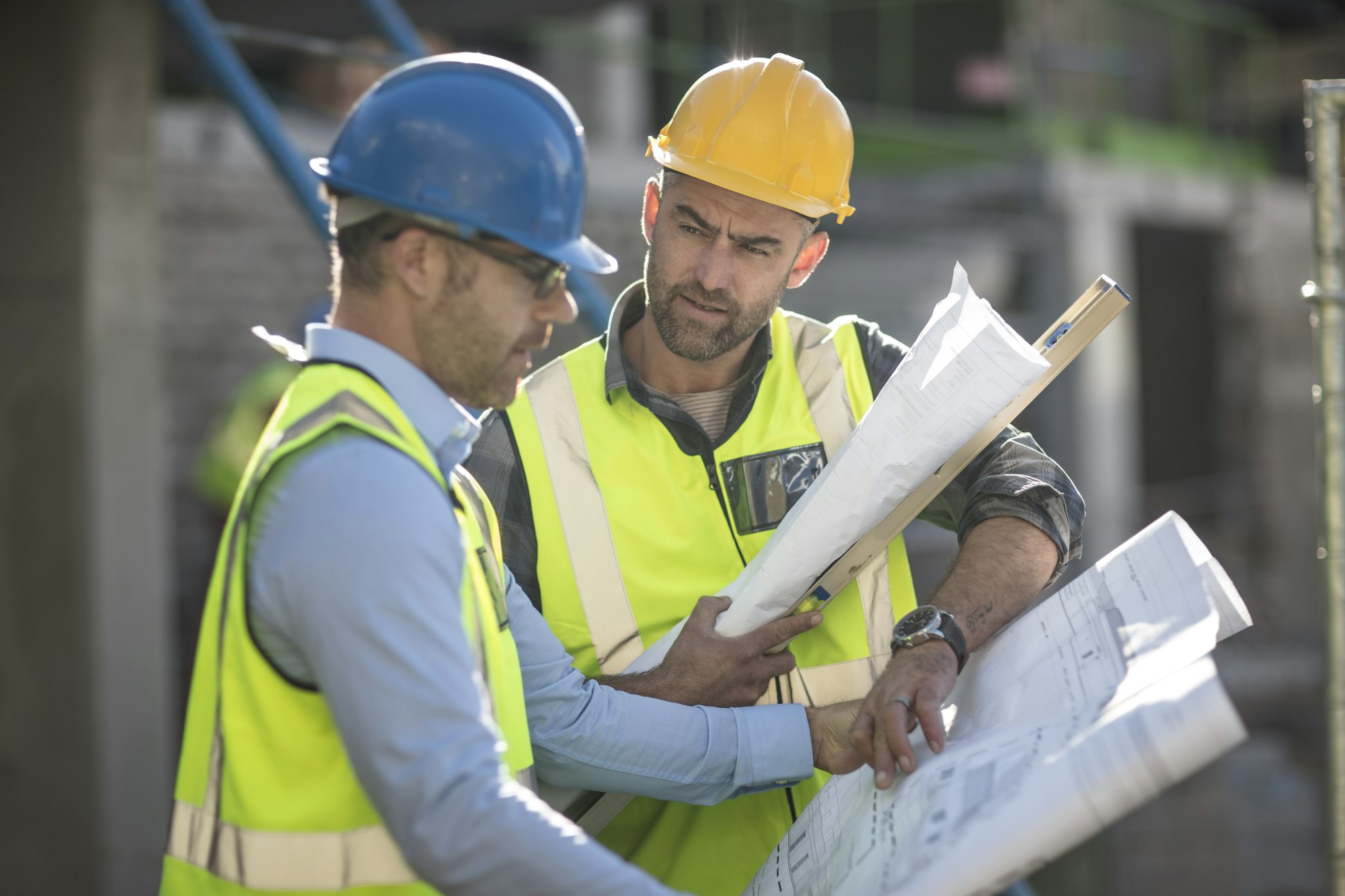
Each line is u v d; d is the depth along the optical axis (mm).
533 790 2184
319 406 1846
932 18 15312
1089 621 2250
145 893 6207
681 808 2781
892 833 2068
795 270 2939
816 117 2713
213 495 8523
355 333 1957
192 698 1966
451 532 1806
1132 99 15047
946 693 2318
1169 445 17672
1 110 6406
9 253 6426
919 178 12648
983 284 13625
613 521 2777
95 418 6125
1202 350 17484
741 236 2654
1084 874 11812
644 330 2896
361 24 7852
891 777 2225
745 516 2828
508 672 2164
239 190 10156
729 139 2646
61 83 6160
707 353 2727
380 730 1690
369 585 1706
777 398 2910
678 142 2701
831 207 2719
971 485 2785
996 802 1864
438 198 1910
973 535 2666
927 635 2387
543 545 2758
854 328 3045
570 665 2498
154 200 6320
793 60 2777
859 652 2791
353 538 1719
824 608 2795
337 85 10312
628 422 2840
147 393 6301
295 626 1741
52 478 6293
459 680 1741
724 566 2799
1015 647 2373
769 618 2578
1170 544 2219
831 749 2561
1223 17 16828
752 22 14680
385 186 1926
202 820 1921
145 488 6293
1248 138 16312
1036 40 12875
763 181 2629
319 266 10523
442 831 1686
